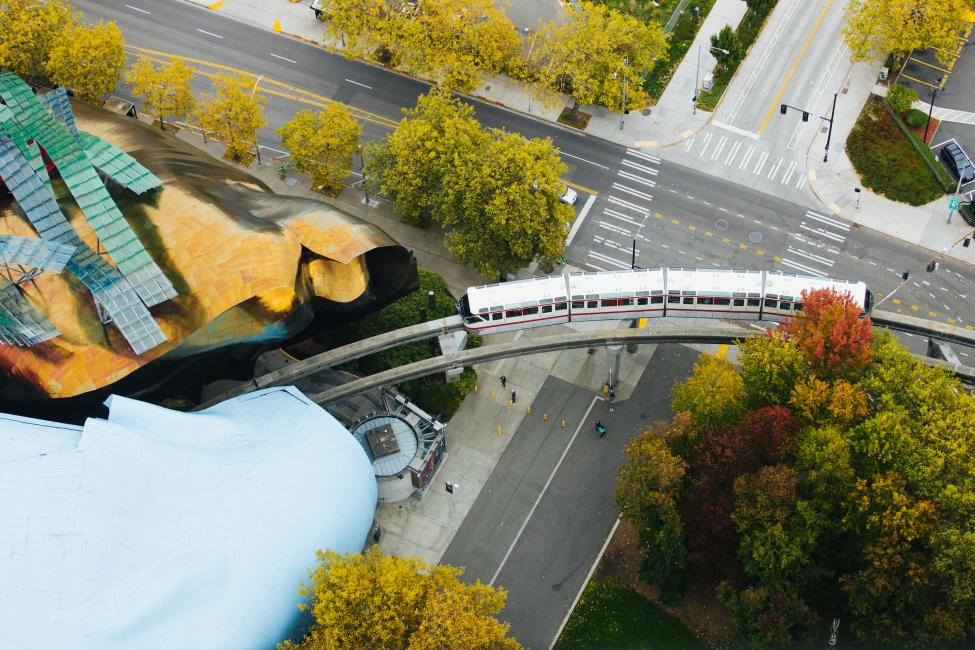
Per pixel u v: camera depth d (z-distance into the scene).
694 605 109.56
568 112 149.00
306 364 119.38
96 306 103.50
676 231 138.00
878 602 100.50
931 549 99.69
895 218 137.62
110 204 101.81
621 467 108.38
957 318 129.88
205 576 94.88
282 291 105.25
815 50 152.00
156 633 92.00
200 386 118.50
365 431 119.19
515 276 135.12
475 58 143.25
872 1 142.88
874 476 101.31
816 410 106.00
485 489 119.50
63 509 91.88
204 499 97.88
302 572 100.06
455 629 91.44
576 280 117.94
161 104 140.88
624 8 156.88
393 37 144.88
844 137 144.12
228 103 136.75
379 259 114.75
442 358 120.69
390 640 93.69
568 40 140.50
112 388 104.12
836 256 135.25
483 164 122.56
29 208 102.75
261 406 109.75
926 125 143.88
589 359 128.50
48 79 142.12
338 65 155.75
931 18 140.75
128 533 93.31
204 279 104.56
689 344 129.00
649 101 149.25
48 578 89.69
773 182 141.50
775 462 105.06
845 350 106.81
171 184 111.94
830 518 102.75
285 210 114.31
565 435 123.00
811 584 104.50
